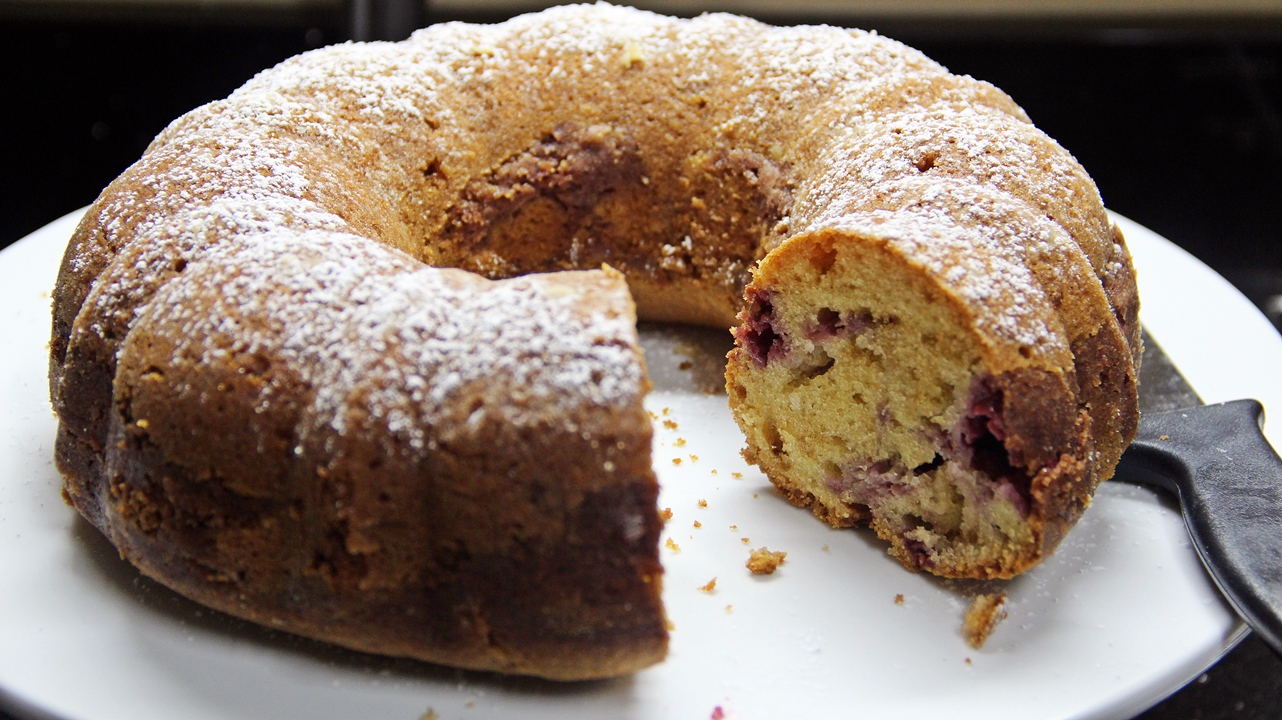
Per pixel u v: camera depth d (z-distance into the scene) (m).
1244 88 0.59
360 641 0.30
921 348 0.32
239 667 0.30
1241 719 0.32
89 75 0.57
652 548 0.28
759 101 0.40
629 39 0.42
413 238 0.39
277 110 0.38
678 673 0.30
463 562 0.28
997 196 0.34
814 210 0.36
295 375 0.29
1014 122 0.37
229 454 0.29
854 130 0.38
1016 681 0.30
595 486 0.28
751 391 0.36
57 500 0.33
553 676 0.29
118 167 0.54
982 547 0.32
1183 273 0.44
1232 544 0.31
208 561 0.30
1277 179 0.56
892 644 0.31
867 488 0.34
